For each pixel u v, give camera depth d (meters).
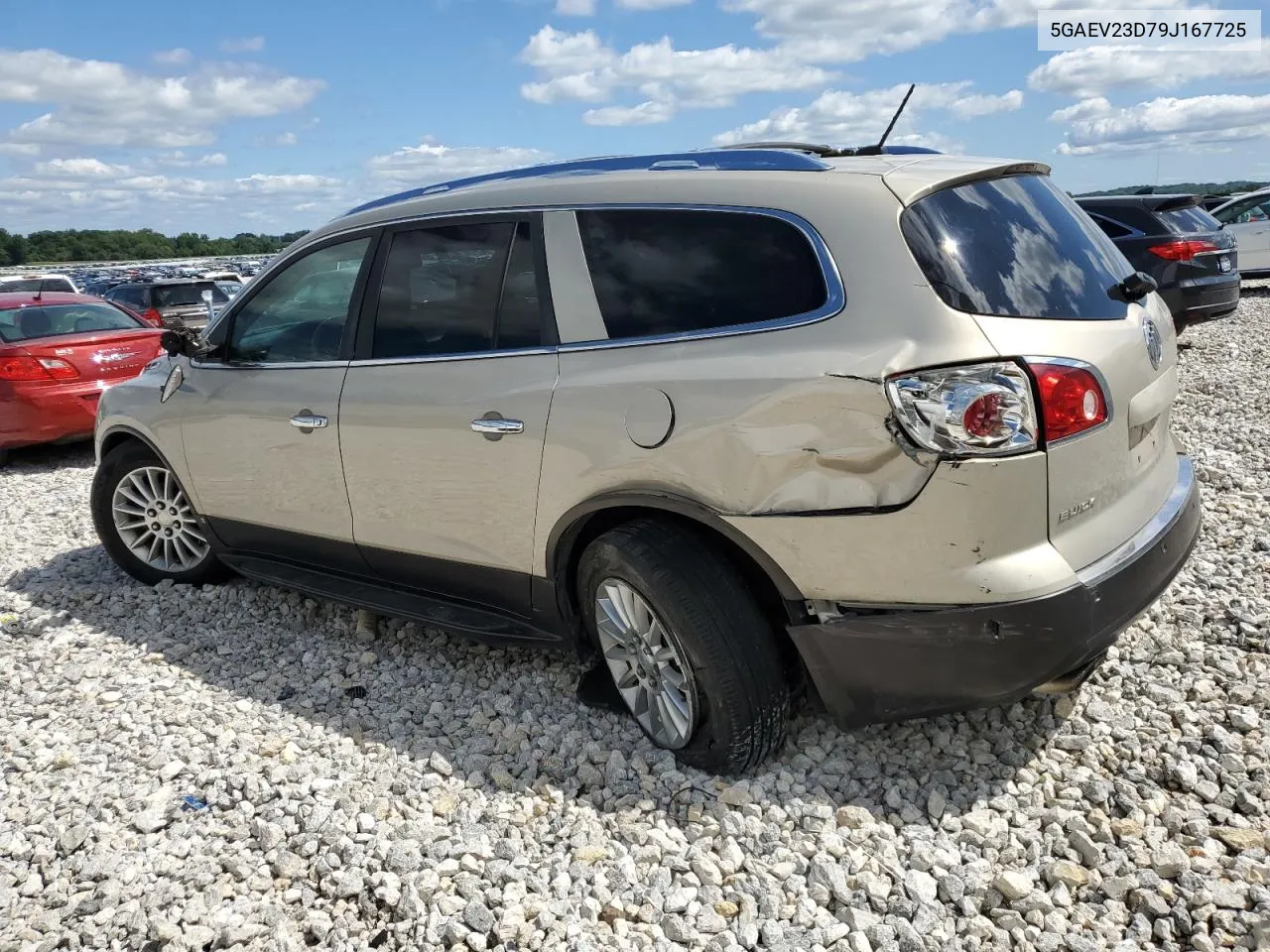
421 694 3.79
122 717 3.73
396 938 2.54
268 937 2.58
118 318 9.79
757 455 2.70
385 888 2.69
